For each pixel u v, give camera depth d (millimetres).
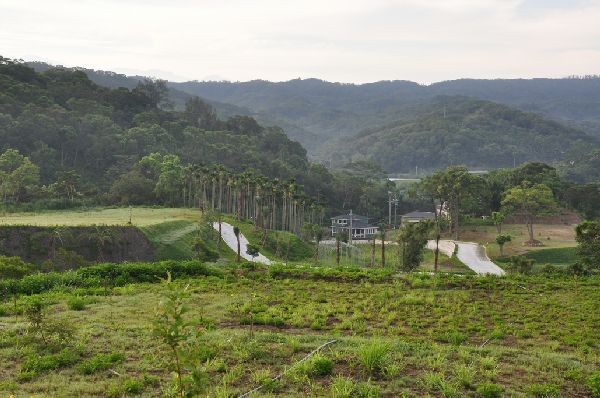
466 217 136000
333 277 42062
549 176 145875
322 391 16188
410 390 16500
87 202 118812
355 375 17656
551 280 42594
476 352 21406
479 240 113125
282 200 130500
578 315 31438
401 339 24641
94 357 19219
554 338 26875
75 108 164750
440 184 119750
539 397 16594
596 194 141625
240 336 22344
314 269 44344
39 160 130875
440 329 27484
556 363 20141
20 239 67562
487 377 17938
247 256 84625
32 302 28891
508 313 31797
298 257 93812
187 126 192375
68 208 113438
